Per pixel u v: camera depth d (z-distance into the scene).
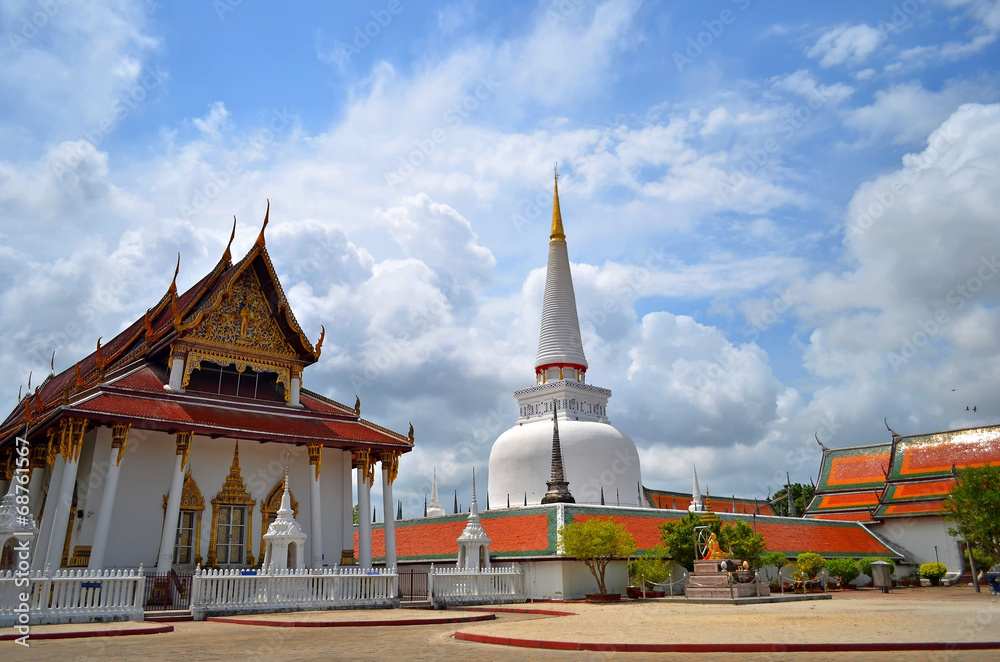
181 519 34.47
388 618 25.84
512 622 24.73
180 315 36.09
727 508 81.19
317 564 34.78
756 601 35.53
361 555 36.66
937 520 66.12
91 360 47.81
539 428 62.41
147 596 29.70
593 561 41.31
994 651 15.41
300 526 34.72
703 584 38.16
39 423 31.81
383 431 40.19
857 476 76.12
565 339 68.69
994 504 44.41
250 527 36.16
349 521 39.53
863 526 69.12
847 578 54.75
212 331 37.12
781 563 50.75
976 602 35.06
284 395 40.50
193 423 32.44
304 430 36.50
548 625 22.67
